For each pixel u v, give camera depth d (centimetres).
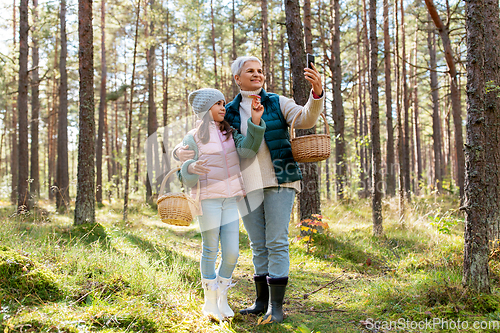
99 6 1538
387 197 1256
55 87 2069
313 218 657
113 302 281
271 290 284
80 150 666
